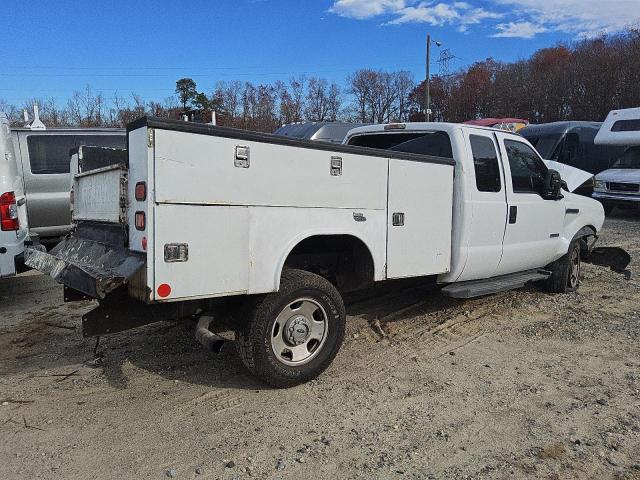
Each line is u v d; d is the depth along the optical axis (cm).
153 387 427
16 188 648
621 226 1439
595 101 4884
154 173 343
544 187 662
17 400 404
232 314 428
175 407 395
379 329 569
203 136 359
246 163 379
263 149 387
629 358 503
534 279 648
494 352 515
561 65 5412
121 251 387
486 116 6191
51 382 436
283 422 375
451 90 6650
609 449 348
